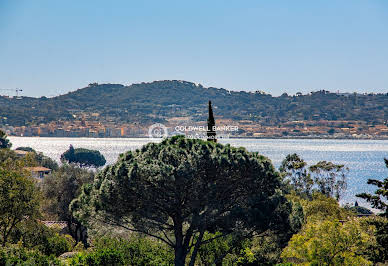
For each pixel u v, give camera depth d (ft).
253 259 95.86
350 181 531.91
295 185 283.59
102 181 82.69
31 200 119.14
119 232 87.51
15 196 115.75
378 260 88.07
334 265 92.43
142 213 80.07
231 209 82.99
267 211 82.33
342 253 92.32
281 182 87.97
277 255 95.81
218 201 82.38
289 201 86.43
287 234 87.71
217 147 86.69
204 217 81.71
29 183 120.16
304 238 95.40
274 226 83.66
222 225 83.76
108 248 92.17
